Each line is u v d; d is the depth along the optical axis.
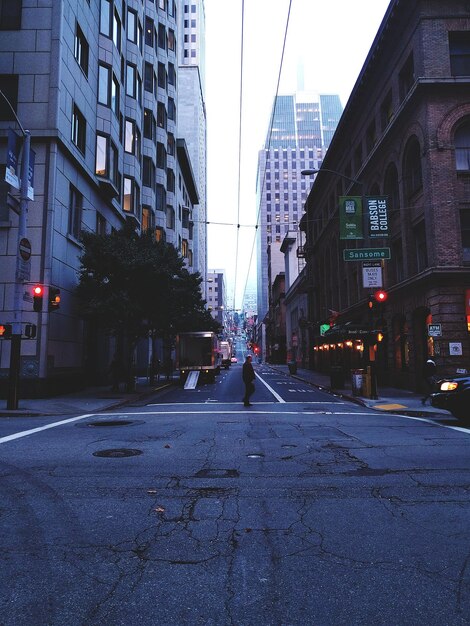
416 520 4.96
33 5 20.45
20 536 4.55
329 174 38.97
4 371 18.94
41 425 12.04
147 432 10.61
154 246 24.03
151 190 41.66
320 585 3.57
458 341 19.30
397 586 3.55
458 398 11.45
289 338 74.44
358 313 30.62
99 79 26.19
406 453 8.14
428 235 20.38
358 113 30.31
